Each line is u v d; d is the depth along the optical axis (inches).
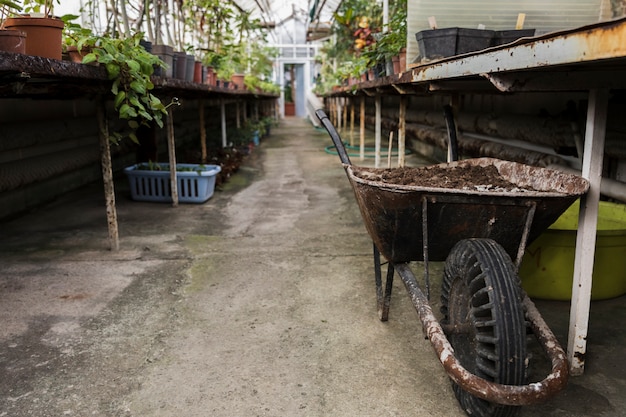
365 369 76.7
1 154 161.2
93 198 198.5
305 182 238.1
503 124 160.4
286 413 66.4
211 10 274.5
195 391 71.2
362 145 306.5
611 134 108.3
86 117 221.9
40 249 134.6
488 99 195.2
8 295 104.4
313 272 117.3
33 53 92.5
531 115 147.5
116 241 133.0
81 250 133.9
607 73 65.4
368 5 302.4
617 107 104.7
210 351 82.0
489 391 51.6
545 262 97.2
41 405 68.0
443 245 69.6
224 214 174.1
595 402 68.4
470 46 130.0
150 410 67.1
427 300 64.5
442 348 56.0
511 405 54.4
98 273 116.9
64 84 110.8
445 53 131.3
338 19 279.6
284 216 171.3
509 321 54.2
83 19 207.6
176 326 90.7
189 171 191.9
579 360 74.5
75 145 210.7
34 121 178.5
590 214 70.9
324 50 530.6
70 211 177.5
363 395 70.3
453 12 142.3
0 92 88.7
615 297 100.6
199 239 143.7
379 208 66.8
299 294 104.8
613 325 89.8
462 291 65.0
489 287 55.8
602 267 96.3
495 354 54.2
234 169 260.1
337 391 71.2
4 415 65.8
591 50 46.1
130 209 181.0
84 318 94.0
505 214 64.0
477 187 79.4
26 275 115.6
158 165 199.2
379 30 256.4
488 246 60.0
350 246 136.6
